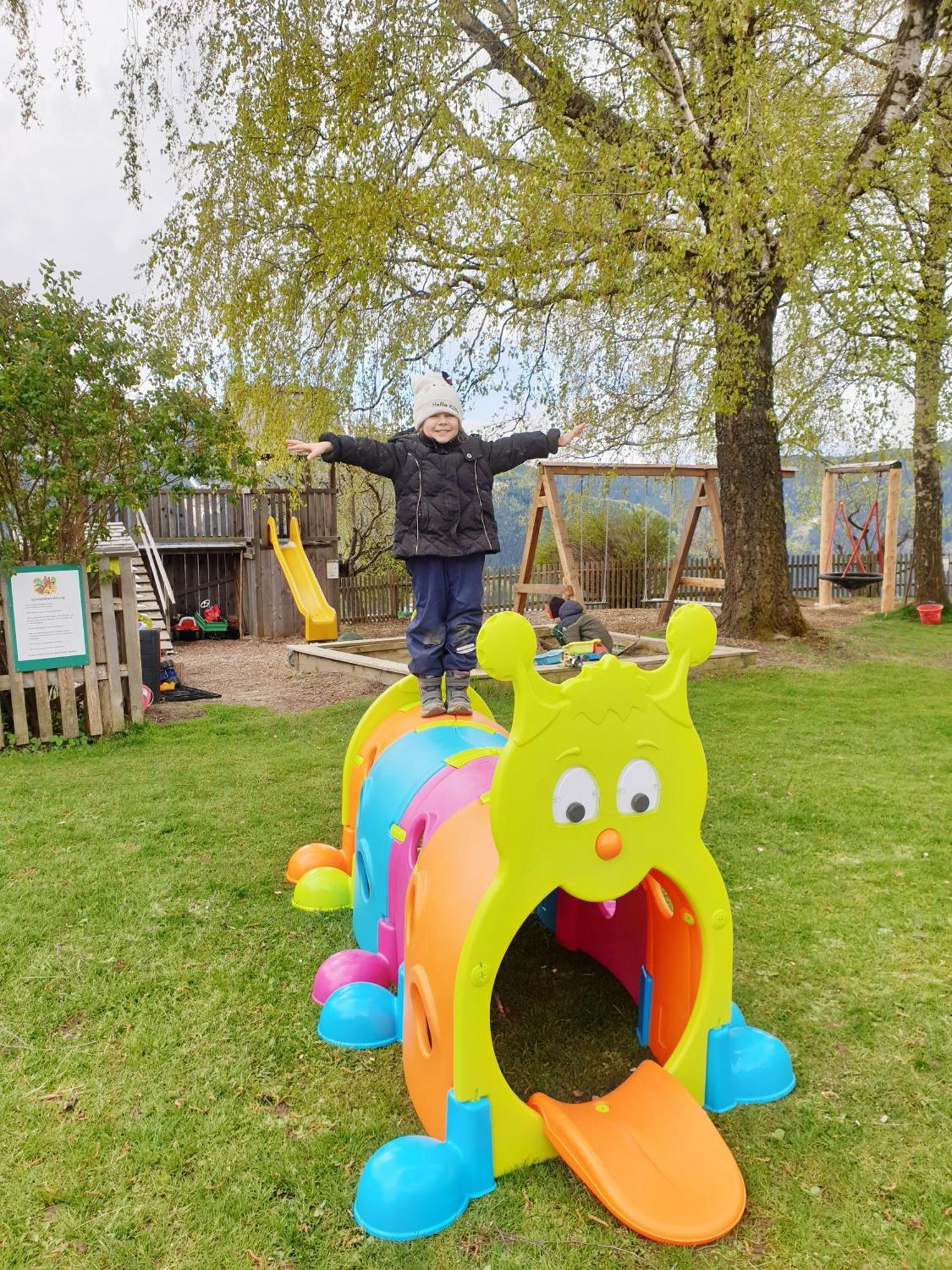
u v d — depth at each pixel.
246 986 3.55
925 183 11.07
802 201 9.02
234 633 17.25
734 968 3.71
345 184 9.42
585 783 2.43
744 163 8.55
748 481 12.47
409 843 3.22
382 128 9.61
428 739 3.68
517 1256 2.25
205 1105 2.83
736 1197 2.35
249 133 9.98
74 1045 3.16
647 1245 2.29
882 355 12.00
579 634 8.98
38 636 7.47
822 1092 2.91
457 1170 2.42
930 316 11.53
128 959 3.77
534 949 3.96
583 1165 2.38
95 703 7.82
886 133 10.48
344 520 24.56
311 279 10.80
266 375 11.59
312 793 6.12
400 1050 3.14
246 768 6.80
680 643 2.58
